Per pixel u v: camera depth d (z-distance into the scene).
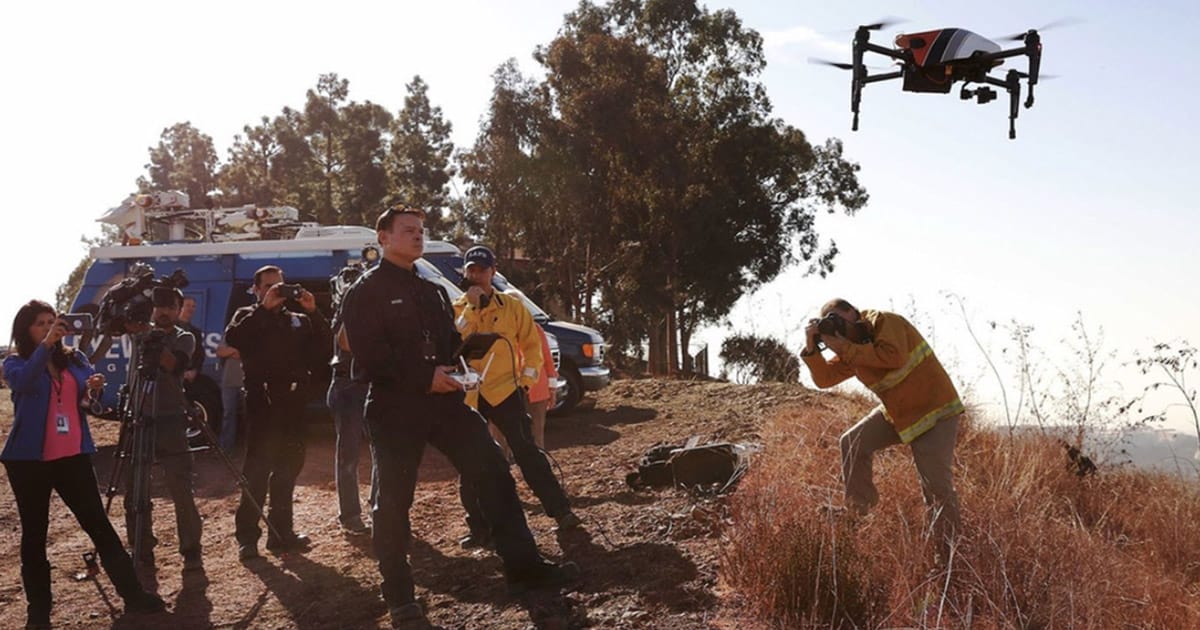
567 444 11.80
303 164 61.31
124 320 6.64
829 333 6.22
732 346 16.52
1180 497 7.79
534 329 7.20
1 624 6.02
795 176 45.41
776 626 4.96
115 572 5.98
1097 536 6.73
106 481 10.83
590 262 41.97
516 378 7.05
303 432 7.34
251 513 7.12
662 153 40.44
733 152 42.34
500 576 6.06
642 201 42.06
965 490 6.90
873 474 7.26
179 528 6.86
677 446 9.69
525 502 7.95
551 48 41.56
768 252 44.84
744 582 5.35
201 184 72.62
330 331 7.39
